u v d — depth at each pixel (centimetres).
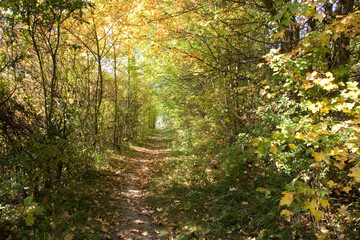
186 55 675
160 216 448
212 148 723
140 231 395
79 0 445
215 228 385
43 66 562
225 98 705
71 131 535
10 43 459
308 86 289
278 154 385
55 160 442
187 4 618
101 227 387
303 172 376
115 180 666
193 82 1016
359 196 325
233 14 641
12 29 455
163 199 530
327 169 309
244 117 600
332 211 319
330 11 418
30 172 437
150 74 1232
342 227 292
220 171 595
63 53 609
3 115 420
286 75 335
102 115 902
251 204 430
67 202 437
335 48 399
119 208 482
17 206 366
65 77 616
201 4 585
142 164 971
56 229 348
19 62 494
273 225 357
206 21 540
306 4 287
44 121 522
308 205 213
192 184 581
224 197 476
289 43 480
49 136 475
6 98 448
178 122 1525
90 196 503
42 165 419
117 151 1073
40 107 558
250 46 718
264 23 552
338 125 252
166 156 1095
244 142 538
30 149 400
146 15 695
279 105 425
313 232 318
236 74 651
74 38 779
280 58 325
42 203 411
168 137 2223
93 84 852
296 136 244
